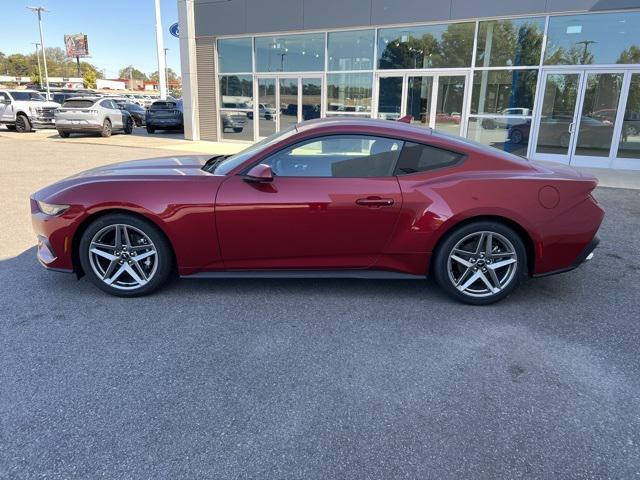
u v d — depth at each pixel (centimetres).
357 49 1351
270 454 215
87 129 1811
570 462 212
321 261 368
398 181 358
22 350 297
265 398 254
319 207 351
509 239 358
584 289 408
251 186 354
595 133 1113
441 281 368
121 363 285
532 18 1116
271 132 1564
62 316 344
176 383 266
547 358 297
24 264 448
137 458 211
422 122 1305
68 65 10800
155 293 386
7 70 10688
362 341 315
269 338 317
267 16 1445
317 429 231
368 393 260
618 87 1073
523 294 396
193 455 213
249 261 368
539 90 1145
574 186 358
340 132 361
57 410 242
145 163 433
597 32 1066
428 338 321
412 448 220
